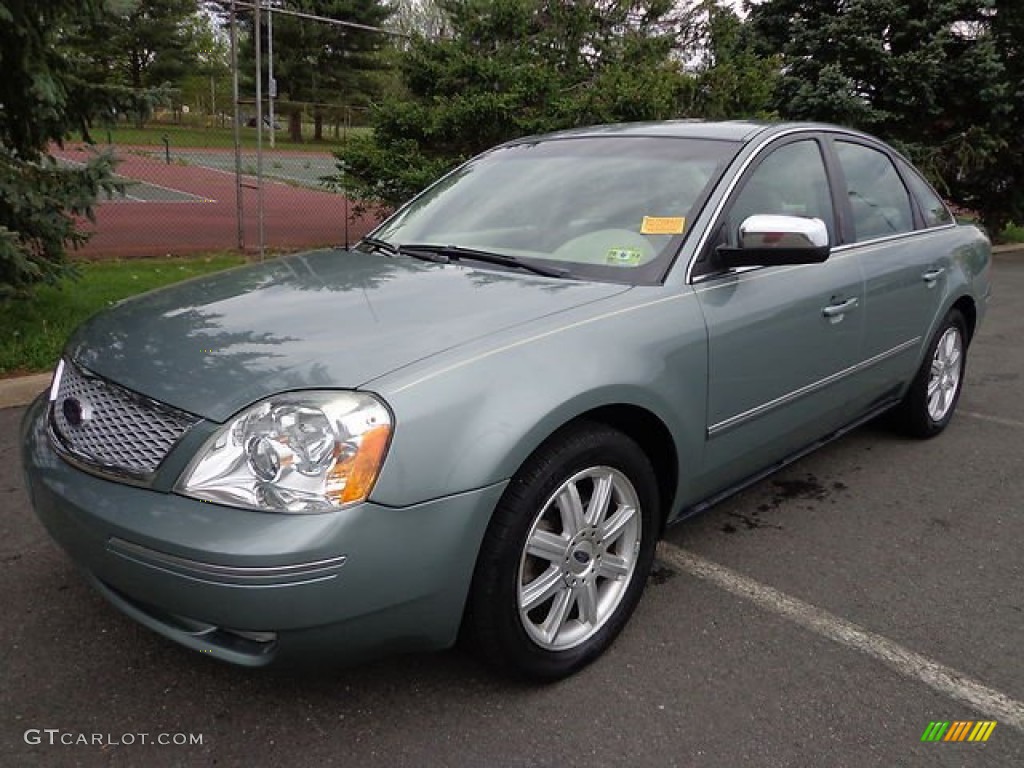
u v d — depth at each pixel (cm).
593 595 256
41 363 519
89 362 245
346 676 250
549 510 243
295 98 3127
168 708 234
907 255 405
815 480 413
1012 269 1273
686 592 304
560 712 237
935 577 320
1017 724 239
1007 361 679
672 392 266
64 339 552
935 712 243
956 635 282
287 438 200
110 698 238
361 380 211
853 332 361
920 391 448
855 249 372
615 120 862
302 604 195
